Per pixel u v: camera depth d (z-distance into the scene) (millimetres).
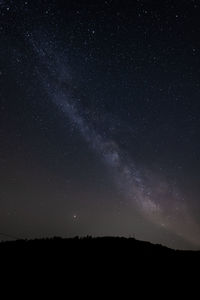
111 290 9547
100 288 9625
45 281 9812
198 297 9508
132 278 10820
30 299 8344
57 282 9812
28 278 9953
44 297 8562
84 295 8953
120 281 10414
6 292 8688
